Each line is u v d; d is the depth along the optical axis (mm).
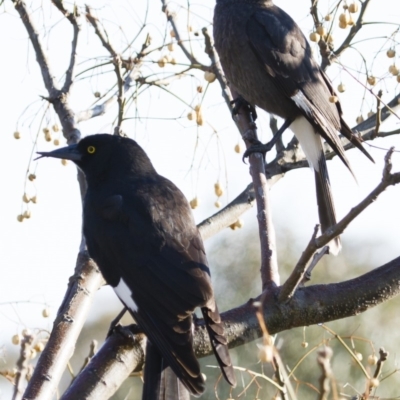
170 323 7859
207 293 8031
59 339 8500
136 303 8219
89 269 9148
